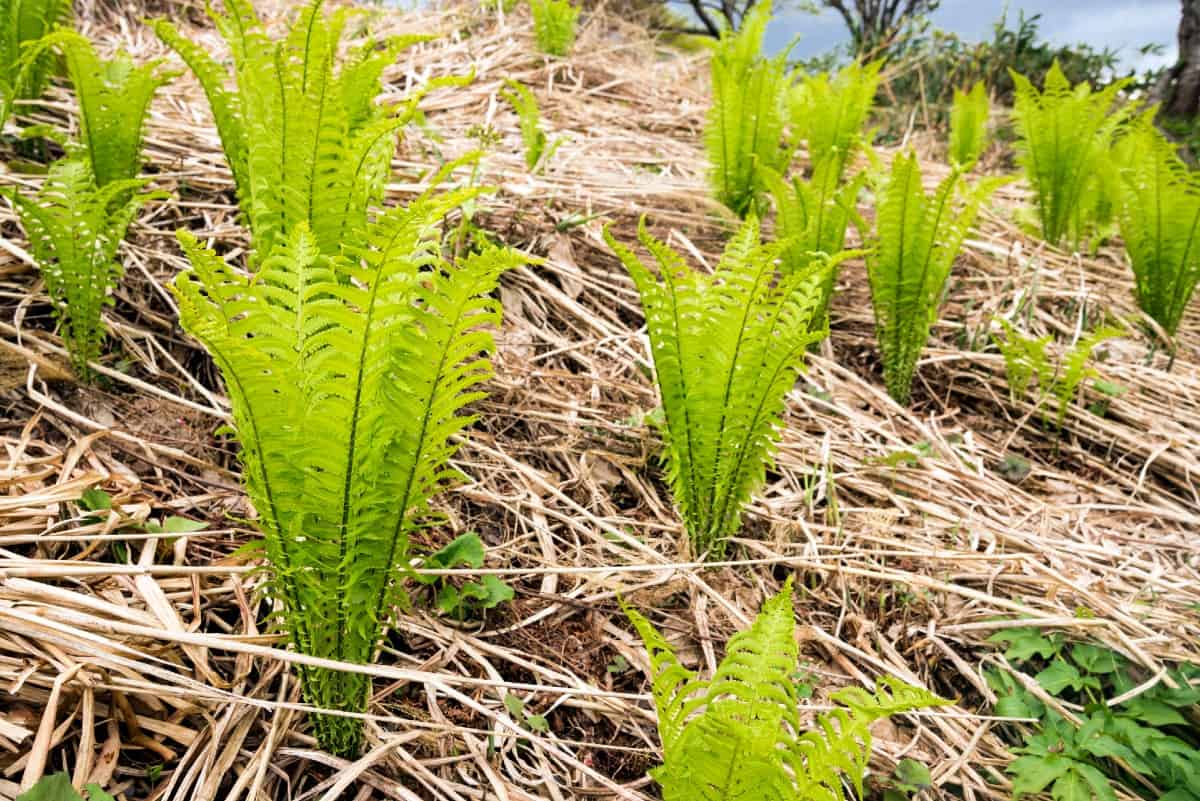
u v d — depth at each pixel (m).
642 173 3.06
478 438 2.14
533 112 2.76
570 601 1.94
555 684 1.84
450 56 3.66
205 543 1.85
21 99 2.43
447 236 2.31
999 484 2.34
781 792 1.35
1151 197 2.70
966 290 2.86
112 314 2.11
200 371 2.11
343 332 1.27
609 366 2.37
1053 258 3.05
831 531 2.14
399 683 1.78
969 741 1.88
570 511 2.08
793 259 2.47
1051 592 2.06
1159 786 1.84
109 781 1.44
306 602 1.49
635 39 4.80
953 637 2.01
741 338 1.88
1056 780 1.82
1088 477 2.43
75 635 1.47
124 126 2.19
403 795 1.60
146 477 1.91
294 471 1.36
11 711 1.42
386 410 1.38
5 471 1.82
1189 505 2.36
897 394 2.53
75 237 1.90
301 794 1.57
